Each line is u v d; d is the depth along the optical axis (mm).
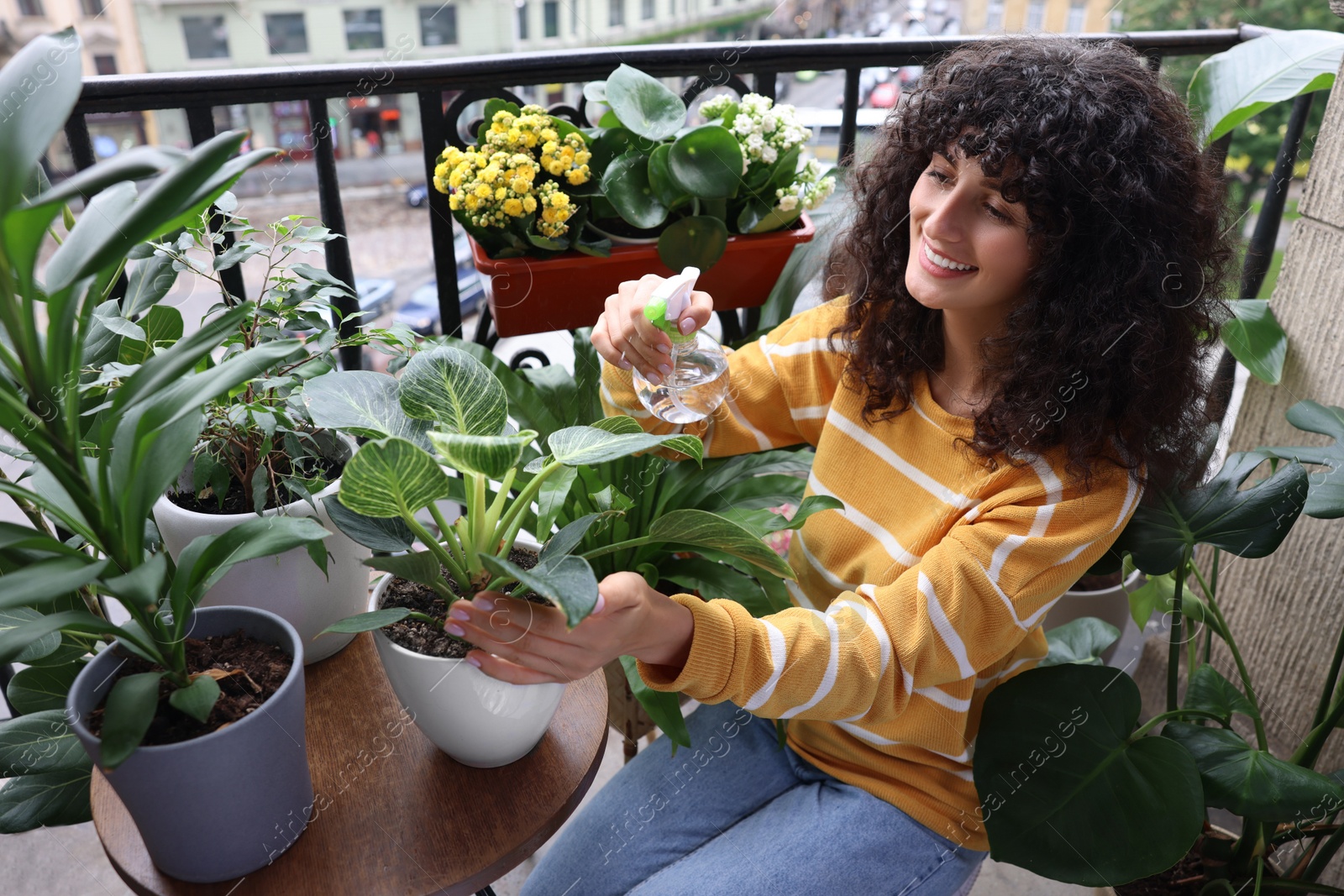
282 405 884
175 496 911
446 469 893
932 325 943
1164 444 921
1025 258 809
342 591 924
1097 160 756
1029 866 869
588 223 1143
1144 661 1621
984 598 832
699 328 859
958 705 926
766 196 1189
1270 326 1223
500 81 1185
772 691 774
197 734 677
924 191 850
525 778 871
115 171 500
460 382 717
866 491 981
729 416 1075
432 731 824
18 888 1227
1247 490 950
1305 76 1214
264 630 767
